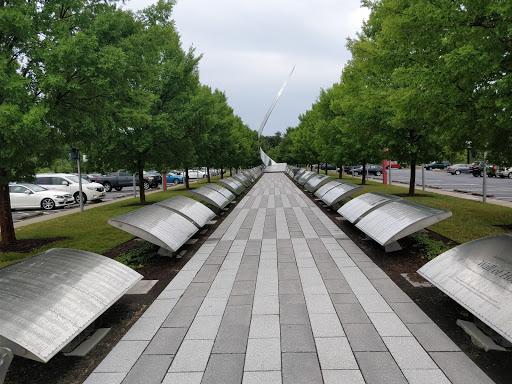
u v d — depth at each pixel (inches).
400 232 251.0
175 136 564.4
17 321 121.8
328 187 572.1
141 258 275.9
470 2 250.7
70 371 131.3
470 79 262.5
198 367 131.0
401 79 331.3
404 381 118.9
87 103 307.9
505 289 135.9
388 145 565.0
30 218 559.5
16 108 227.3
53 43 266.8
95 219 492.7
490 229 335.3
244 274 237.8
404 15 297.3
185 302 192.7
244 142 1515.7
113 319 174.1
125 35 390.0
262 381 121.0
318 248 301.4
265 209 553.6
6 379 127.0
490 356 132.5
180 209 351.6
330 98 887.1
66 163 1940.2
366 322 162.4
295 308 180.1
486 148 327.0
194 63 611.8
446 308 174.6
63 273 161.5
